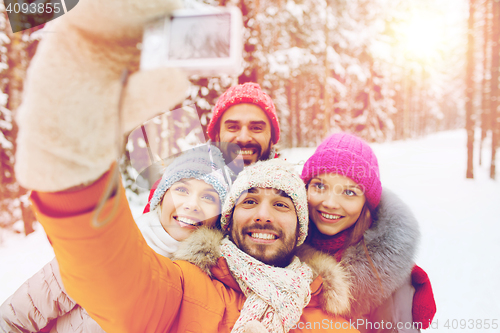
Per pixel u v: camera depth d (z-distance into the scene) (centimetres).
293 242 84
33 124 30
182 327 70
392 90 1399
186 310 73
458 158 912
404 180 671
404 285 110
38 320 90
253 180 80
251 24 479
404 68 1322
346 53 1083
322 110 1030
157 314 62
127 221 46
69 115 30
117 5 29
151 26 32
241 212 83
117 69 31
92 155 32
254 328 66
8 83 434
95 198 37
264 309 73
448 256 306
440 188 604
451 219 422
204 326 71
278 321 72
